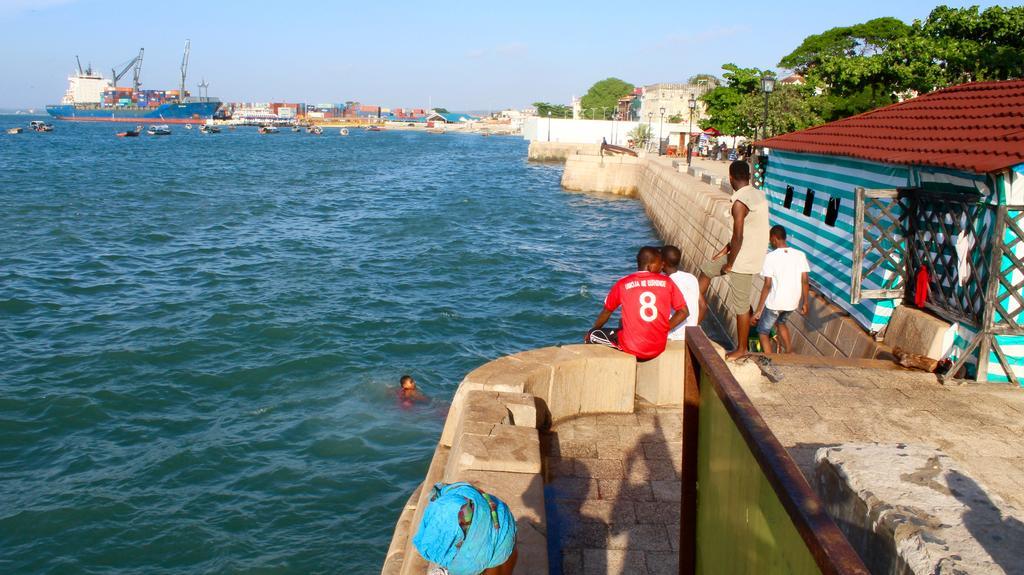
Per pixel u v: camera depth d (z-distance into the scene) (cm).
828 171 1352
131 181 5319
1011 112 988
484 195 5247
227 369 1573
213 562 945
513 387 639
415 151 11500
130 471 1152
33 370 1533
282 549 975
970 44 2945
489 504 336
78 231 3169
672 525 546
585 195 5472
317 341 1767
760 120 3662
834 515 413
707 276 877
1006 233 822
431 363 1673
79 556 950
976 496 367
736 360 855
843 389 828
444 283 2461
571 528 540
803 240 1477
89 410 1355
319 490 1113
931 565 312
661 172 4081
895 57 3192
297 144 12662
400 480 1148
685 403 336
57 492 1085
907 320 984
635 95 12575
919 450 421
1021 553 314
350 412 1383
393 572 538
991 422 745
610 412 730
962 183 905
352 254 2891
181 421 1330
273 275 2466
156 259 2677
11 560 937
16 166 6350
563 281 2555
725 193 2683
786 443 691
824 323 1267
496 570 334
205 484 1123
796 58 4738
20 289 2166
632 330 717
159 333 1797
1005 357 843
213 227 3419
